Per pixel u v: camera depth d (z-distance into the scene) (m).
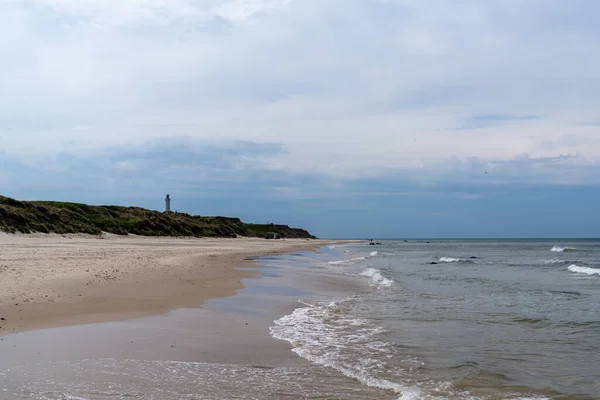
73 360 7.74
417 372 8.01
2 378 6.74
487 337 10.71
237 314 12.96
